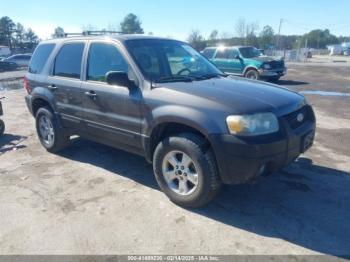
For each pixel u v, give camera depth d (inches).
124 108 152.6
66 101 187.0
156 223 130.5
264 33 2741.1
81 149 218.5
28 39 3715.6
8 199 151.8
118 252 114.1
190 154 130.4
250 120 119.3
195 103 128.7
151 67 154.7
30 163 196.4
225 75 178.4
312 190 156.2
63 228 128.3
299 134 132.5
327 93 471.2
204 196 132.0
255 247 115.5
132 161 195.9
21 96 486.3
